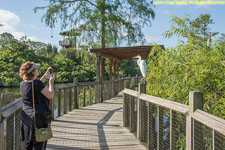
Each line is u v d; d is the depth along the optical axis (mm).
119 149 3453
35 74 2328
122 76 23297
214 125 1589
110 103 8883
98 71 9500
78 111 6895
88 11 13070
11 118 2283
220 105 2494
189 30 3787
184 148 2672
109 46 13609
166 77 3426
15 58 29109
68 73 28766
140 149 3461
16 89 24625
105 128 4793
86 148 3496
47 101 2309
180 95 3012
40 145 2215
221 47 2869
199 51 2988
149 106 3383
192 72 2857
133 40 13359
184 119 2621
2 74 26500
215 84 2658
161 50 3977
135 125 4363
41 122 2174
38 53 39000
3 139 1892
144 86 3861
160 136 2988
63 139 3955
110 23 13023
